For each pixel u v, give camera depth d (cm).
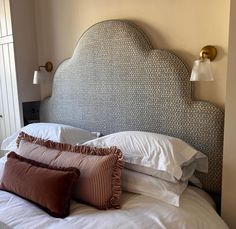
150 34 194
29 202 159
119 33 199
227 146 150
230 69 143
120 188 154
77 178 153
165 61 180
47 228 133
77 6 233
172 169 147
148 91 191
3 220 140
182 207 144
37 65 273
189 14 175
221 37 165
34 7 265
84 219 139
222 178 155
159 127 189
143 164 158
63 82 245
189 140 177
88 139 215
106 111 218
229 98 145
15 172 167
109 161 155
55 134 209
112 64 207
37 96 277
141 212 141
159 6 187
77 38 239
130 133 178
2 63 274
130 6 202
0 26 267
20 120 268
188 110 175
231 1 138
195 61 164
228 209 155
